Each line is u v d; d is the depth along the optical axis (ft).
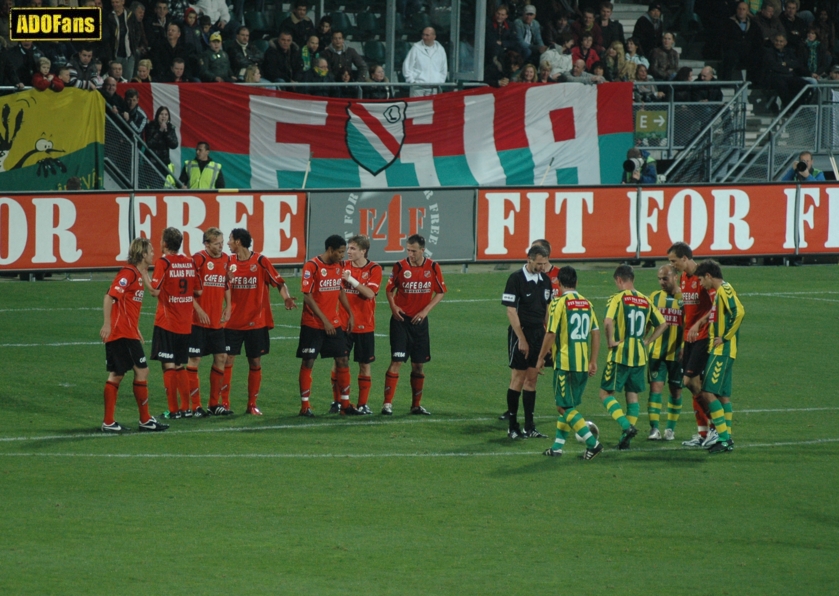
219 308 150.92
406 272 153.48
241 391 168.25
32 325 212.43
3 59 275.59
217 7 325.42
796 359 194.08
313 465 126.72
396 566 93.40
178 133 290.76
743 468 127.65
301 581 89.45
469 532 103.04
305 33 323.57
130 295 140.26
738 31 367.66
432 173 310.24
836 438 142.10
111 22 297.53
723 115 339.16
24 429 141.28
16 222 253.24
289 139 299.58
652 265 302.04
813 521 107.55
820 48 376.07
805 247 304.09
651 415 142.82
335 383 156.35
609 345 137.18
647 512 110.01
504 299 140.26
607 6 357.61
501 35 343.46
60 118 270.87
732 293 133.08
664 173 330.75
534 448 136.77
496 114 313.73
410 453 133.28
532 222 284.82
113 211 258.37
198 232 262.88
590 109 320.70
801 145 337.72
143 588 87.15
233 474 122.11
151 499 111.96
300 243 270.05
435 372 182.70
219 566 92.63
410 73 331.36
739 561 95.91
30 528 101.86
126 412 153.07
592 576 91.71
